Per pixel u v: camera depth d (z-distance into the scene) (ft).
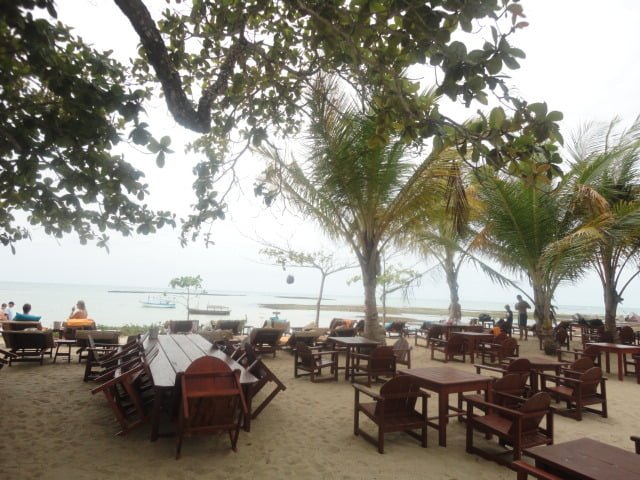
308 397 21.36
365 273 34.40
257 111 16.33
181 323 39.04
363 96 12.17
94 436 14.87
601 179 38.19
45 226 15.21
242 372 15.65
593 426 17.75
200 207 15.21
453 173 30.42
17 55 10.11
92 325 34.04
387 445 14.85
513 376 15.11
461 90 8.92
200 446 14.23
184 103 10.79
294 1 10.61
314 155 31.40
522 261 39.70
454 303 56.13
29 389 21.20
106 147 11.96
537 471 8.35
